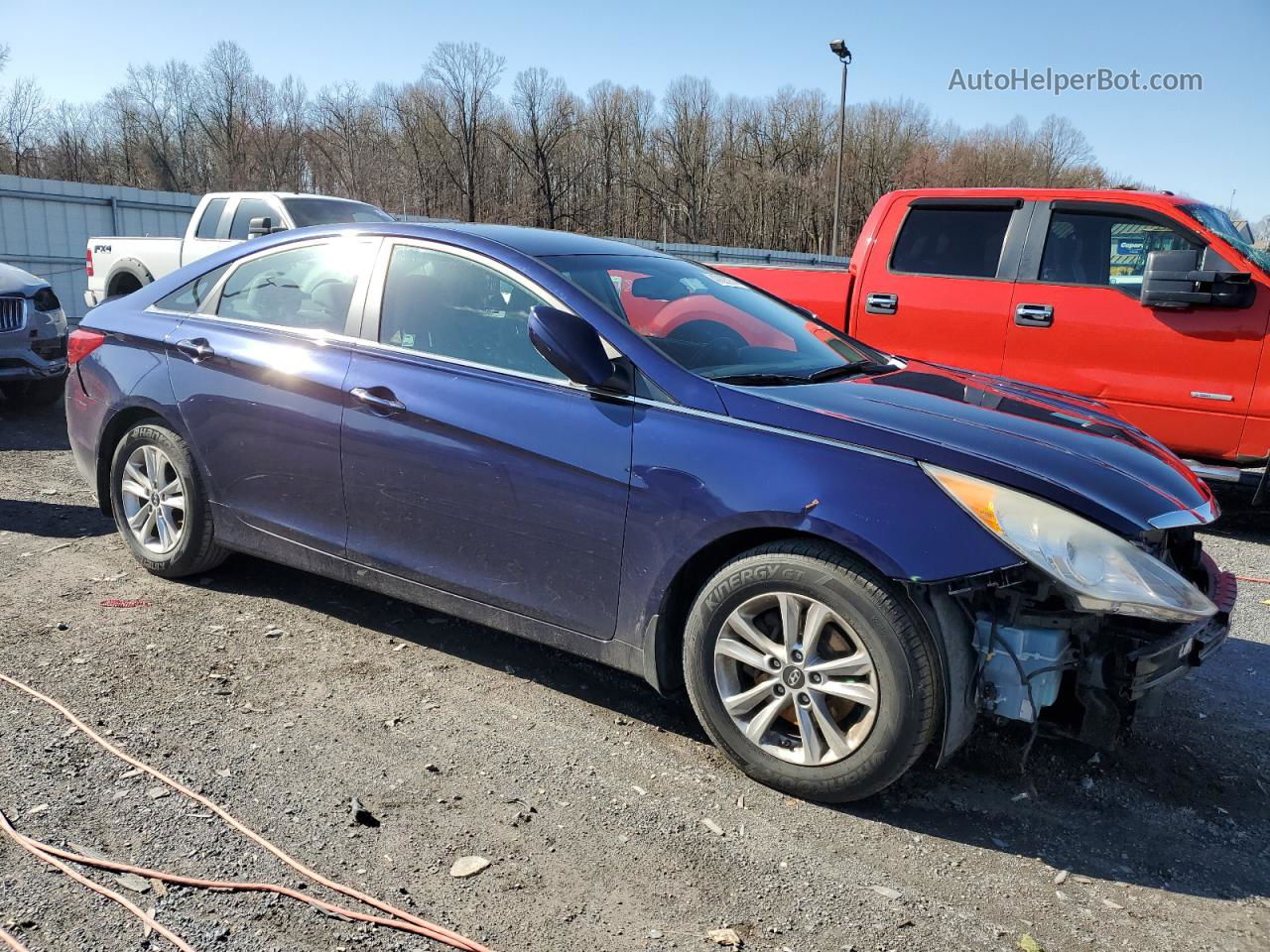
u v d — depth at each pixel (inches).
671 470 118.5
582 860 103.2
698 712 121.7
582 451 124.6
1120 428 133.6
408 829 107.0
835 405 120.1
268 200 444.5
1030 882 103.3
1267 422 231.1
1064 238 256.1
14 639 150.5
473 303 140.2
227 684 139.3
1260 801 121.3
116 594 170.7
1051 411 133.9
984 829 112.6
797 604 112.6
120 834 102.7
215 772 116.0
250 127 2925.7
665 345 130.0
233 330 162.4
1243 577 213.8
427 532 140.0
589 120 3006.9
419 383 138.9
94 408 179.5
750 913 96.2
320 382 147.8
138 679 139.1
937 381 144.3
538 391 130.0
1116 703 108.8
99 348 179.2
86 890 94.0
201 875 97.0
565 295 133.0
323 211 452.4
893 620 105.8
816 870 103.6
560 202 2947.8
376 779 116.4
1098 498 107.1
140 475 176.7
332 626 161.8
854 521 107.0
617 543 123.3
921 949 92.1
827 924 95.1
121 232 688.4
